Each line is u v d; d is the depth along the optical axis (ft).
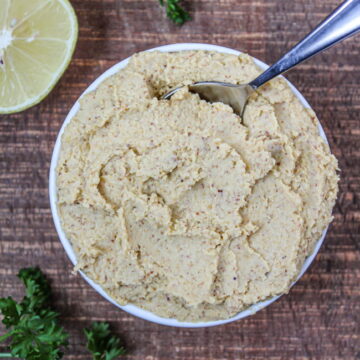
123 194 0.77
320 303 0.95
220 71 0.80
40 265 0.94
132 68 0.81
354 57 0.95
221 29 0.95
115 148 0.77
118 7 0.95
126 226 0.77
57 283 0.94
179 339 0.95
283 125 0.79
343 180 0.95
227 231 0.77
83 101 0.81
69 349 0.94
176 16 0.93
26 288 0.94
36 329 0.87
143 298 0.80
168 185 0.77
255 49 0.95
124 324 0.95
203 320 0.81
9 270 0.94
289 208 0.78
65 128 0.81
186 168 0.76
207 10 0.95
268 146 0.77
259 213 0.78
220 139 0.76
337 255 0.95
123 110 0.78
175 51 0.83
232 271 0.78
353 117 0.95
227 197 0.76
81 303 0.94
